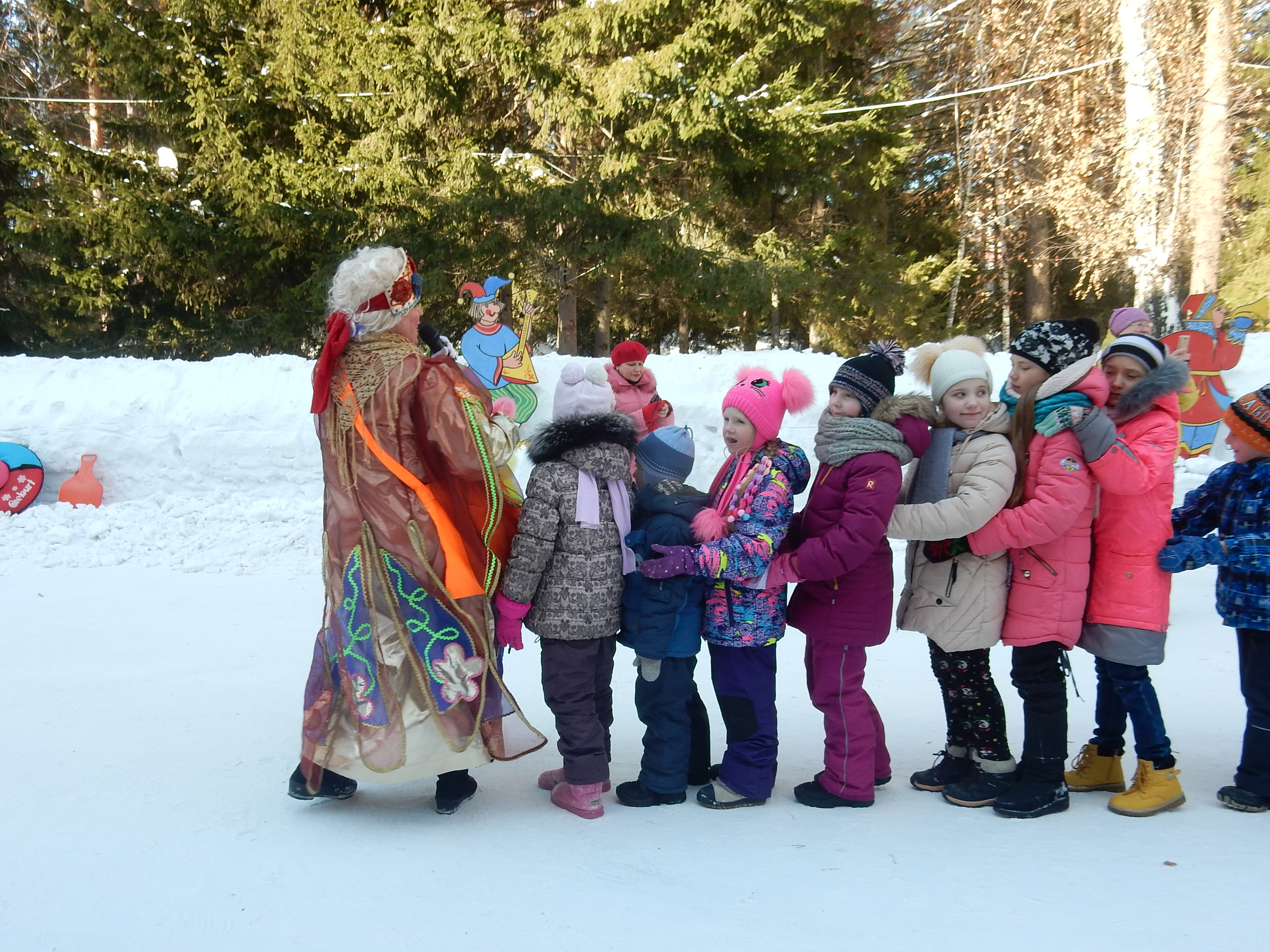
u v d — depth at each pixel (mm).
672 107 15422
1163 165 13570
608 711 3459
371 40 16094
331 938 2297
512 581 3086
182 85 16984
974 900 2518
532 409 8578
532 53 15734
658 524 3127
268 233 16453
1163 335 13125
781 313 22094
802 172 18094
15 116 20266
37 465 8336
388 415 2945
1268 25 18266
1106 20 16688
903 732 3943
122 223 16328
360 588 2924
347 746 2936
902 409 3145
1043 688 3146
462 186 15961
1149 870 2699
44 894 2484
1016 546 3035
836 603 3197
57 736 3678
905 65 22328
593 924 2375
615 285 19781
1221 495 3369
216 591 6309
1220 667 4684
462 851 2809
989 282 22016
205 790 3211
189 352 18547
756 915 2432
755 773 3195
